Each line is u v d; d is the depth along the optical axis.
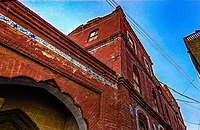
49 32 6.09
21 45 5.14
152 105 12.65
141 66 13.79
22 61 5.02
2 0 5.16
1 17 5.02
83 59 7.00
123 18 13.99
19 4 5.51
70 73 6.21
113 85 8.02
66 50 6.50
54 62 5.85
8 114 6.46
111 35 11.87
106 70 7.89
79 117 6.15
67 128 6.96
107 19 14.55
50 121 6.99
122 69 9.44
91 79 6.99
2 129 6.48
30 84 5.33
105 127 6.28
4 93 6.28
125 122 7.18
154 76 17.08
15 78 4.80
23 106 6.63
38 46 5.61
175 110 21.17
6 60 4.66
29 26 5.65
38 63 5.39
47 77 5.45
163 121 12.96
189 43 11.99
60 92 5.85
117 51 10.48
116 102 7.56
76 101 5.98
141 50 16.06
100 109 6.63
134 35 15.27
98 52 11.55
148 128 9.84
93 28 15.03
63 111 7.36
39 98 7.01
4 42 4.76
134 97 9.45
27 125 6.76
